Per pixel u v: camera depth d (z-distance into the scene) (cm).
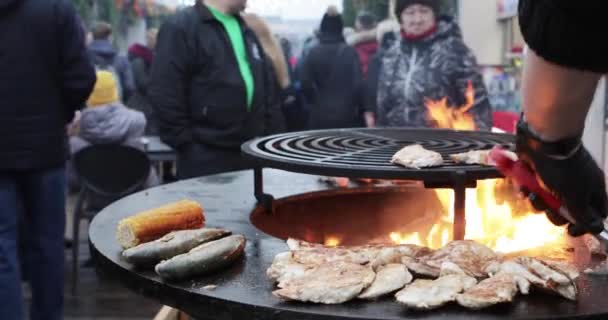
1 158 258
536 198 109
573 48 79
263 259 145
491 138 194
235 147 312
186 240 140
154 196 202
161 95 306
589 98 87
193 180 225
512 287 117
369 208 216
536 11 82
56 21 264
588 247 141
